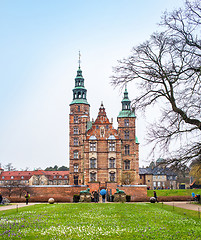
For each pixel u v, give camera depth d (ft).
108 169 234.99
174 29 77.51
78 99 274.57
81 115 266.57
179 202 155.43
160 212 95.76
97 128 241.96
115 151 237.04
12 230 66.64
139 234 63.36
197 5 74.33
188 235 62.90
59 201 163.22
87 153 237.45
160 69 80.38
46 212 95.35
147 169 389.60
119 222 76.84
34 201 163.84
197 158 81.87
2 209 115.03
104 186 232.12
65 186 195.93
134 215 88.48
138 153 252.21
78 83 281.13
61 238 59.98
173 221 78.43
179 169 80.89
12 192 190.80
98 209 102.22
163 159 82.64
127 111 254.88
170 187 382.42
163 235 62.49
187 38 76.84
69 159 257.96
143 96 82.94
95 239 59.77
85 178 233.76
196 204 136.05
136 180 244.42
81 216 86.89
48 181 424.46
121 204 121.60
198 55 74.23
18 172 424.46
